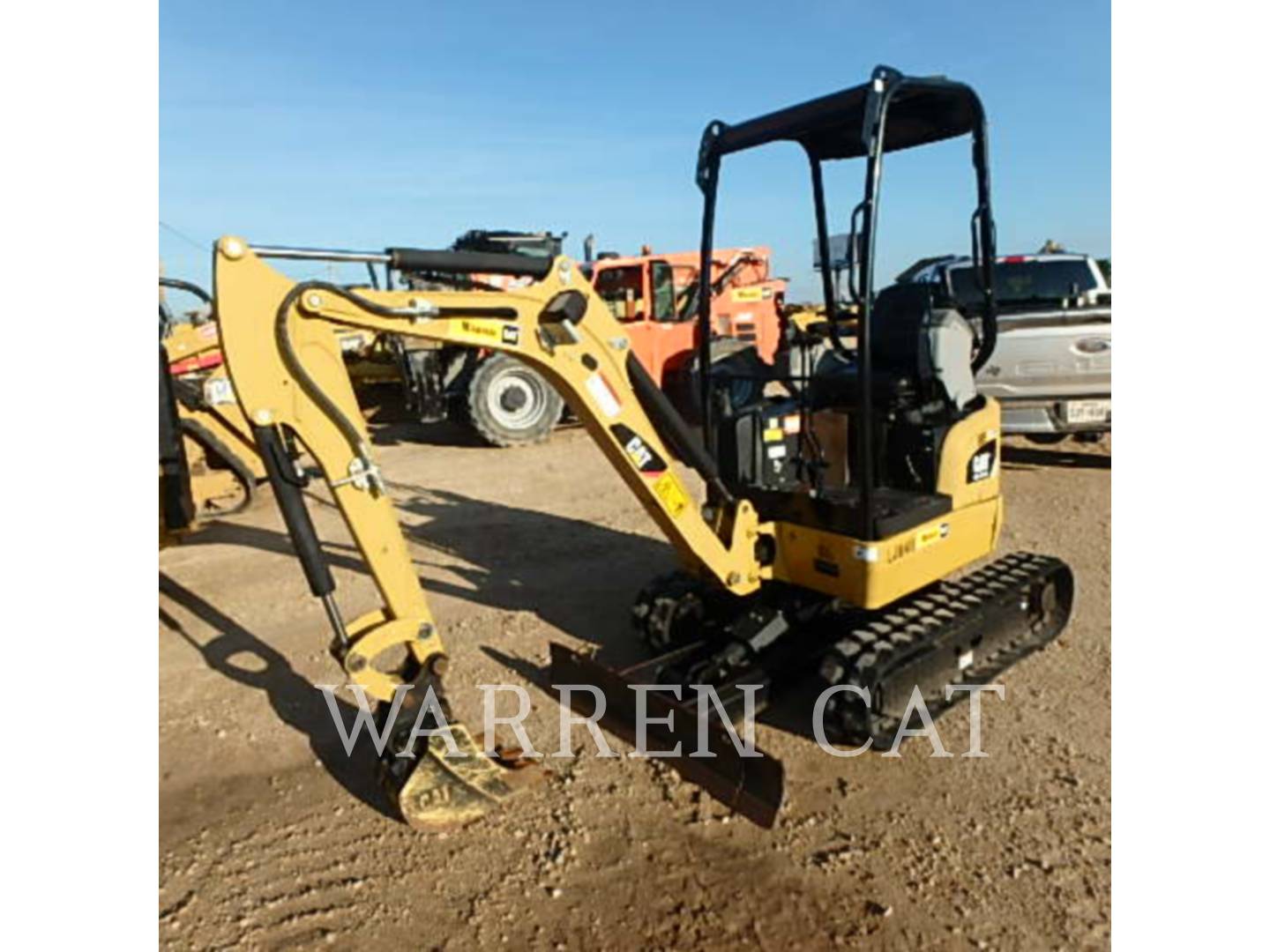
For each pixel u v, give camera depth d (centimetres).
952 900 275
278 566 626
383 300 295
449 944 264
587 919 273
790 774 347
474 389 1028
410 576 314
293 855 307
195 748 380
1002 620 418
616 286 1135
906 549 367
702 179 399
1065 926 262
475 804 322
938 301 419
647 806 328
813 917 271
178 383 720
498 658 455
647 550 633
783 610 403
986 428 407
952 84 349
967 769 346
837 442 425
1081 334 722
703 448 381
